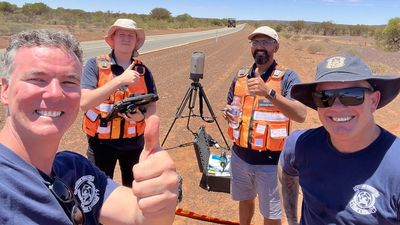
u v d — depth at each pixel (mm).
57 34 1535
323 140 2254
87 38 32594
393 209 1987
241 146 3770
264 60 3611
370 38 89125
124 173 3996
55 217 1477
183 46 32594
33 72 1462
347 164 2109
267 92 3398
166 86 13945
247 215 4133
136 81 3416
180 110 5910
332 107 2100
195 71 5742
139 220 1743
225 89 14203
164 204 1426
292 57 27234
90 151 3832
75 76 1552
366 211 2043
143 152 1462
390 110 11570
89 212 1789
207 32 73000
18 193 1427
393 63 28594
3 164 1438
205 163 5504
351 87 2098
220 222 4707
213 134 8469
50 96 1472
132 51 3816
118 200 1827
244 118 3705
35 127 1473
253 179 3881
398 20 40250
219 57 25688
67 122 1549
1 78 1542
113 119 3621
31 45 1487
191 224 4648
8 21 43406
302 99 2475
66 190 1552
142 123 3730
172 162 1439
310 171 2293
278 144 3619
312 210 2303
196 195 5473
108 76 3664
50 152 1554
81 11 79938
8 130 1522
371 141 2064
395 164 1969
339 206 2127
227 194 5543
